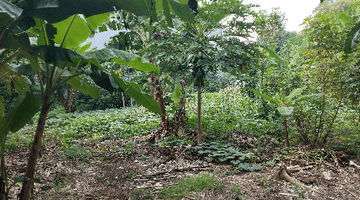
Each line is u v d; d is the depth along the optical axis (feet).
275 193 11.87
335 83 16.38
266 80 22.43
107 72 8.57
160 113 10.49
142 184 13.64
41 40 8.97
